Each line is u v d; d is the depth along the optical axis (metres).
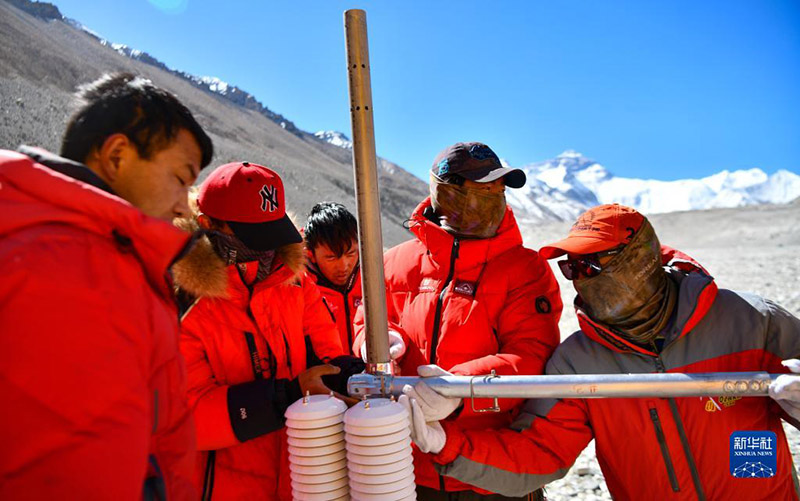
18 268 1.15
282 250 2.45
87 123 1.47
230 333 2.36
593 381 2.04
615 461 2.46
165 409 1.47
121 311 1.27
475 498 2.64
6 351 1.13
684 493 2.31
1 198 1.21
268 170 2.45
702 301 2.28
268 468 2.41
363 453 1.87
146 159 1.49
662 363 2.38
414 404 2.06
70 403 1.15
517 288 2.79
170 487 1.50
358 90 2.02
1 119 45.38
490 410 2.20
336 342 2.77
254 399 2.17
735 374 1.99
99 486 1.16
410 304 2.94
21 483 1.12
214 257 2.25
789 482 2.33
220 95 168.75
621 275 2.34
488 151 2.88
